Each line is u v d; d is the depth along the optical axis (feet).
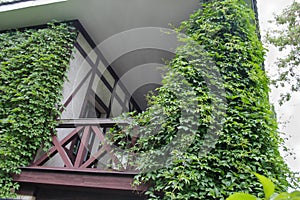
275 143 10.28
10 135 12.42
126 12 15.57
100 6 15.30
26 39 16.01
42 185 11.50
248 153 9.43
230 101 10.77
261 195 8.40
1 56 15.14
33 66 14.48
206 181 8.95
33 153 12.55
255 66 11.71
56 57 14.84
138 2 14.82
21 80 14.17
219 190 8.77
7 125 12.80
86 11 15.74
